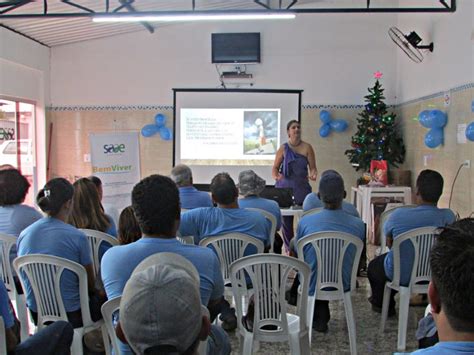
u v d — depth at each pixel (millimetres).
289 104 8336
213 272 1941
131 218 2701
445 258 1070
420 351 1103
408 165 7465
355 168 8133
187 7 7590
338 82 8258
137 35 8469
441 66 6031
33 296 2729
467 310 1021
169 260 1261
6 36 7160
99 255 3156
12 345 1993
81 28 7691
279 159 5758
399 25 7965
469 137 4746
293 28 8266
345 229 3252
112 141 6188
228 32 8320
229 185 3291
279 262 2670
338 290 3201
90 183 3320
